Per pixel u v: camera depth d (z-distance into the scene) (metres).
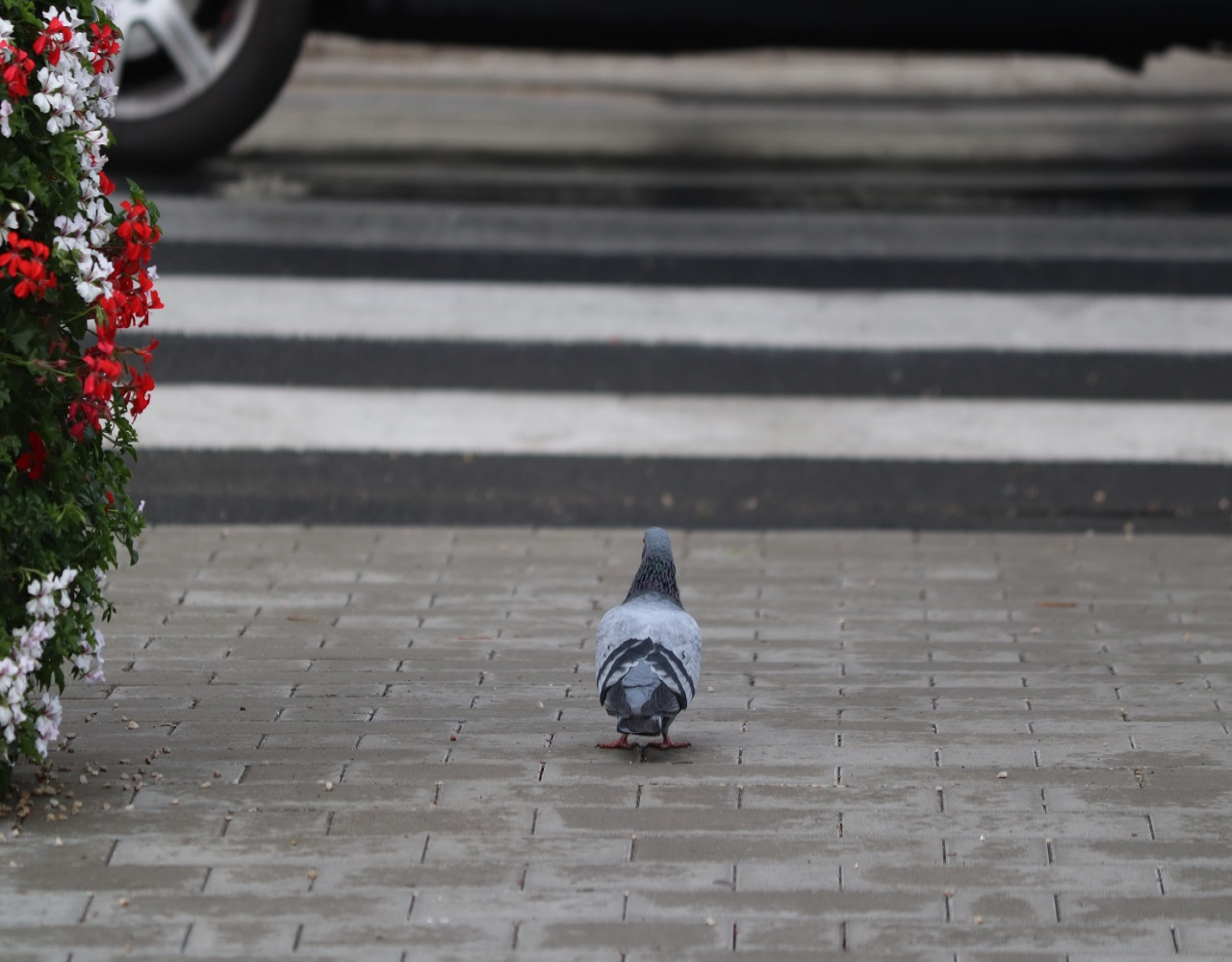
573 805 14.88
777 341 28.81
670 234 31.75
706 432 27.06
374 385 27.72
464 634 20.31
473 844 14.06
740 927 12.66
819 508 25.39
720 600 21.72
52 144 13.94
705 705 17.81
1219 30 32.16
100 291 13.93
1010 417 27.42
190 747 16.33
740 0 31.86
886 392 27.92
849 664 19.27
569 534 24.44
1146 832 14.34
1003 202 33.72
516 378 27.95
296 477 25.89
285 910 12.90
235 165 34.25
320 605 21.31
